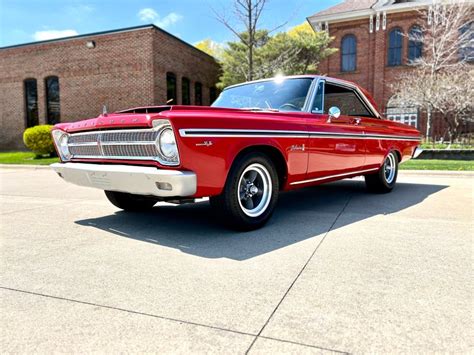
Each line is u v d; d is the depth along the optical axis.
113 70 15.77
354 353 1.61
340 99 4.88
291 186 4.07
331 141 4.37
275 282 2.37
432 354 1.60
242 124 3.32
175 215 4.48
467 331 1.78
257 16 11.76
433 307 2.02
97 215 4.52
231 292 2.23
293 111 4.07
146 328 1.83
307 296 2.16
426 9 18.95
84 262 2.80
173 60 16.52
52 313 2.00
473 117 16.92
